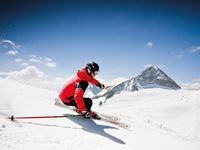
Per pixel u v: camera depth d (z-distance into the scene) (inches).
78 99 236.8
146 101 4815.5
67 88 258.7
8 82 441.4
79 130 217.9
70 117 254.5
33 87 499.8
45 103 299.3
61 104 302.5
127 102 5949.8
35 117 220.4
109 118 298.5
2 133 161.8
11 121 198.4
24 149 143.9
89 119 261.9
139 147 215.9
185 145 316.8
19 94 310.2
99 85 256.1
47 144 161.2
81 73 246.7
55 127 210.7
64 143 171.6
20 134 169.2
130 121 387.9
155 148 231.0
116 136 229.0
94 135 213.9
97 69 247.1
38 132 184.4
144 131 311.1
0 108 230.2
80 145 175.8
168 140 308.0
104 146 188.5
